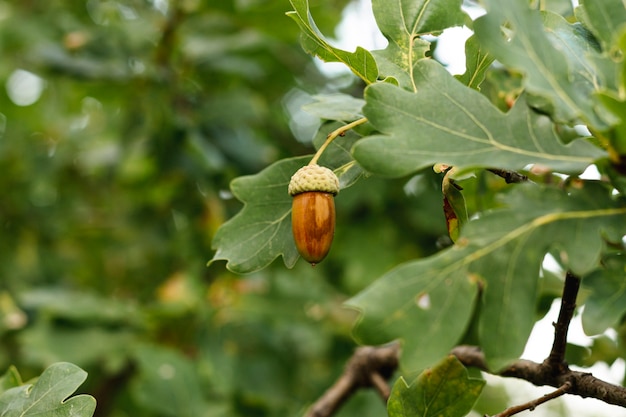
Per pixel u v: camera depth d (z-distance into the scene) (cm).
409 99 50
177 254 113
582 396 54
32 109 134
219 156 97
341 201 90
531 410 54
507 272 48
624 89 47
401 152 49
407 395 54
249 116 100
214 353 94
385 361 71
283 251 57
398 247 95
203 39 108
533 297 48
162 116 98
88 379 102
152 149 101
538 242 48
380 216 95
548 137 49
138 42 106
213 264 104
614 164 49
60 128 131
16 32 110
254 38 107
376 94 50
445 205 56
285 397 98
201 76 110
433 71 50
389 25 56
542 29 50
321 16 108
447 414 54
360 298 47
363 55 55
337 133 56
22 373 103
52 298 92
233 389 91
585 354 68
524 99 50
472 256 48
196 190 108
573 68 52
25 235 125
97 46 104
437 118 50
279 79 114
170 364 87
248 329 100
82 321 91
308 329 102
